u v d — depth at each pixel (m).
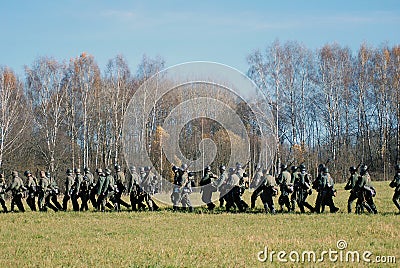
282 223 19.72
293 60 56.53
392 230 17.31
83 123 52.22
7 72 54.06
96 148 54.81
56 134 49.22
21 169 49.84
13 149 49.50
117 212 25.11
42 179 26.84
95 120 54.09
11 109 51.53
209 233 17.52
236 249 14.56
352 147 60.94
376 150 60.84
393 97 57.06
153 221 21.08
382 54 57.47
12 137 50.78
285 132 56.00
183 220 21.20
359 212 22.88
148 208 26.09
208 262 12.96
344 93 56.75
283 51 55.34
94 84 53.31
